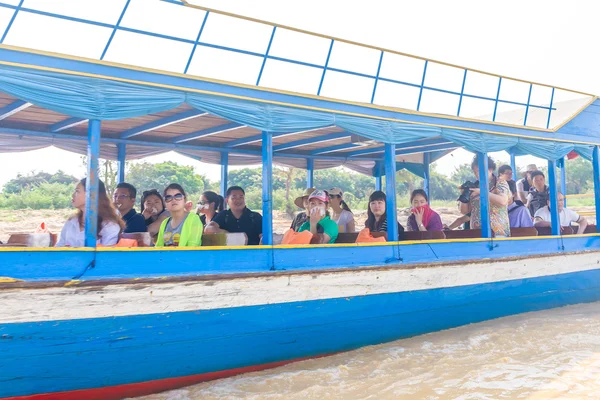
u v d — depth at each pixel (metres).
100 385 5.21
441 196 36.53
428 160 12.45
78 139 8.91
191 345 5.64
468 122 8.41
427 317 7.58
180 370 5.61
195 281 5.62
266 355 6.14
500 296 8.52
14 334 4.76
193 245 6.06
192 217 6.18
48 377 4.95
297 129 6.63
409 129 7.68
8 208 24.00
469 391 5.45
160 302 5.43
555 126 9.82
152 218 8.36
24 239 5.56
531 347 6.94
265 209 6.41
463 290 8.01
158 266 5.52
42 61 5.10
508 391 5.43
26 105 6.56
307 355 6.46
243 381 5.81
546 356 6.55
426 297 7.57
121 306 5.23
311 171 11.82
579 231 10.96
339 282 6.69
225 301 5.82
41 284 4.84
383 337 7.12
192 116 7.45
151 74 5.65
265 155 6.45
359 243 6.98
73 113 5.22
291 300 6.30
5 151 8.79
